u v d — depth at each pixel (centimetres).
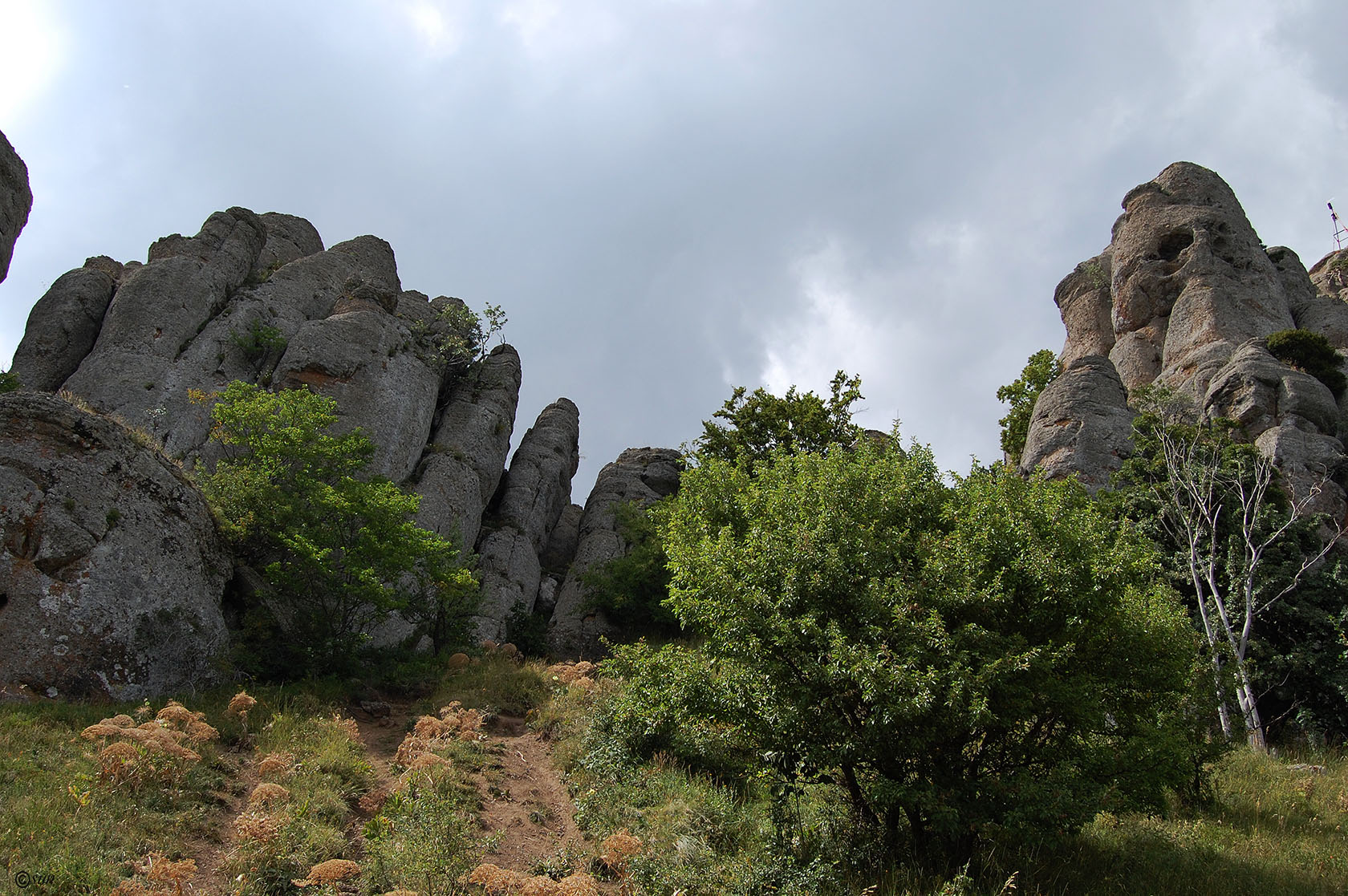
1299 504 2361
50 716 1284
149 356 2695
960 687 902
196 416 2633
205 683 1659
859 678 921
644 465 4403
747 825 1111
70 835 855
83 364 2692
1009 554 1043
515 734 1608
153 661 1577
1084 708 981
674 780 1250
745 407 3488
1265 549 2223
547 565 3750
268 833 889
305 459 2212
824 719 986
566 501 4225
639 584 3092
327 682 1788
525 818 1145
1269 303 3603
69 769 1040
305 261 3575
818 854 977
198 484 2019
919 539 1109
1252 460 2389
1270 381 2803
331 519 2089
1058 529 1068
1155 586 1312
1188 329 3562
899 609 980
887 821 1023
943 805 919
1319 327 3609
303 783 1119
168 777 1038
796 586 1030
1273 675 2017
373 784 1217
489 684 1897
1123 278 4078
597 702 1614
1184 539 2253
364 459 2459
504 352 4081
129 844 867
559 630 3070
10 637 1429
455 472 3134
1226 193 4134
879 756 970
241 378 2864
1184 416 2950
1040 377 4375
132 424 2500
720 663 1090
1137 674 1073
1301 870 1060
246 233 3309
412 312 3850
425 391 3238
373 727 1630
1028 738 1032
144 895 734
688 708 1068
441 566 2309
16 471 1557
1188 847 1131
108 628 1524
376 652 2105
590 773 1293
